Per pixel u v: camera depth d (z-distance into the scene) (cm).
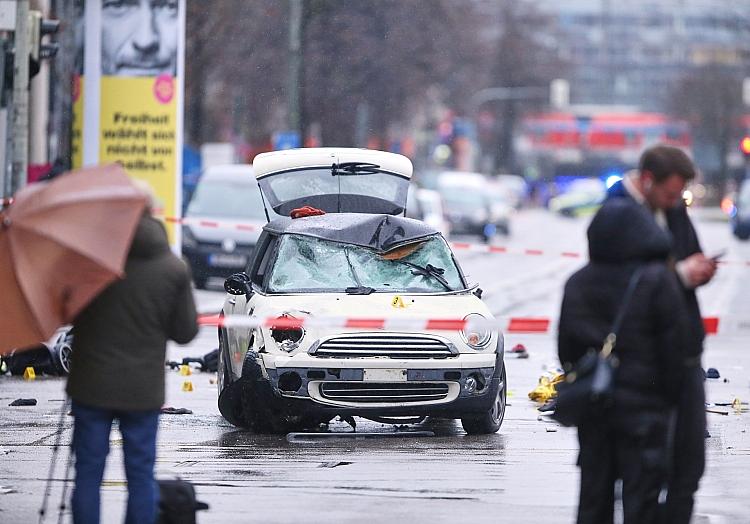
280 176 4522
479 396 3469
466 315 3512
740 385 4597
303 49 13612
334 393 3422
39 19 5722
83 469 2155
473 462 3164
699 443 2120
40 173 7512
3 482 2908
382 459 3195
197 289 8344
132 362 2141
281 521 2525
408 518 2562
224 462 3141
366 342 3409
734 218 16150
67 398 2355
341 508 2647
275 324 3331
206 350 5562
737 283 10394
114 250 2045
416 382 3416
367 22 15275
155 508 2178
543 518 2572
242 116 14338
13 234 2038
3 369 4703
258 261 3825
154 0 7100
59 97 8744
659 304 2064
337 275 3644
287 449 3331
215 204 8356
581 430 2156
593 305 2108
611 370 2064
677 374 2067
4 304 2056
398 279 3656
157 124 7150
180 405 4078
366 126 16325
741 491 2853
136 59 7125
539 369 5022
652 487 2091
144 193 2136
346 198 4522
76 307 2064
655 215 2162
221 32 12356
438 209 11356
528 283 9825
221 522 2511
